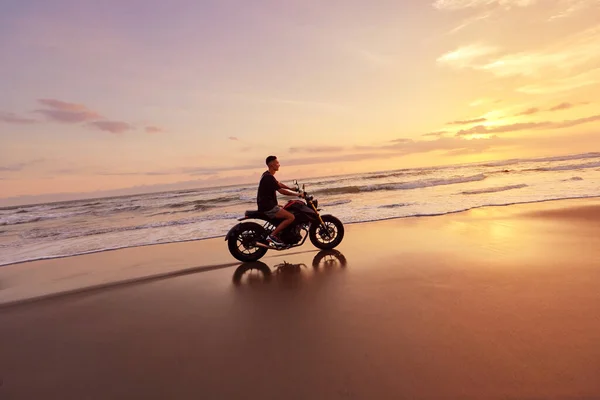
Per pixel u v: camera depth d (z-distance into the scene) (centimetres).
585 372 224
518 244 580
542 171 2433
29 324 371
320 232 650
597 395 203
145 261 645
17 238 1016
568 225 712
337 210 1153
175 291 461
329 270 509
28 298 457
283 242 605
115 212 1792
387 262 526
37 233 1091
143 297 443
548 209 926
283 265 557
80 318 383
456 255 536
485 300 352
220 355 282
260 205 601
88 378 260
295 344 291
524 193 1284
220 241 802
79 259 695
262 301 403
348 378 236
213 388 236
